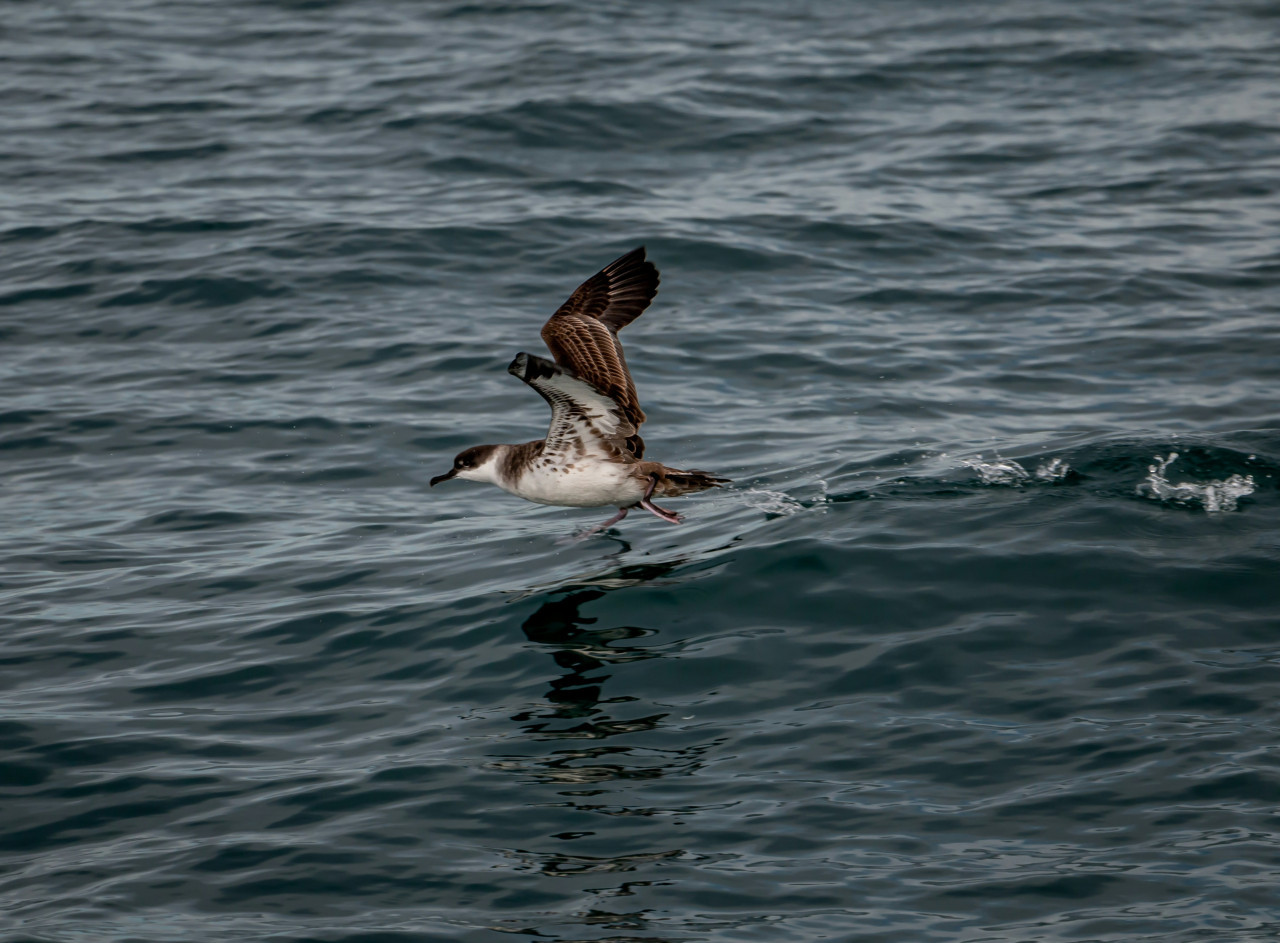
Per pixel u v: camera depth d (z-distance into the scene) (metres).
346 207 26.62
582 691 11.91
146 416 19.61
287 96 32.84
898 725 10.99
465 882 9.46
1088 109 31.45
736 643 12.45
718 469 17.36
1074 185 27.42
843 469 16.62
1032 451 16.27
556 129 30.08
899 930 8.72
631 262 13.18
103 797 10.82
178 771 11.16
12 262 24.77
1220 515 14.15
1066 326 21.80
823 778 10.38
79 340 22.14
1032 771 10.28
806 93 32.50
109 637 13.76
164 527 16.58
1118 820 9.63
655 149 29.50
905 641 12.20
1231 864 9.07
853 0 39.69
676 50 35.09
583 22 37.50
